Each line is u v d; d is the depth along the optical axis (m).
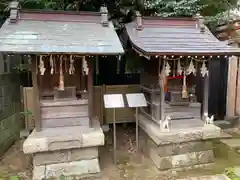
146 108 5.07
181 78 4.34
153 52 3.48
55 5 5.29
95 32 3.90
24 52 3.11
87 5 5.72
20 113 5.54
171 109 4.25
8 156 4.55
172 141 3.90
